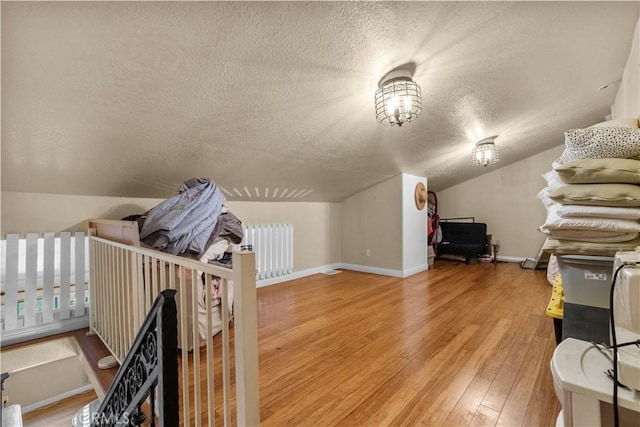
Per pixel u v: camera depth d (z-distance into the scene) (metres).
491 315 2.66
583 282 1.27
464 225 5.41
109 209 2.59
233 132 2.14
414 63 1.85
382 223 4.34
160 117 1.79
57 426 2.45
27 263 2.19
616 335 0.74
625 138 1.11
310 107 2.07
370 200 4.48
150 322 0.90
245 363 0.94
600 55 2.12
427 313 2.73
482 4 1.46
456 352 1.99
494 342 2.12
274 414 1.43
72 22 1.14
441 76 2.07
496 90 2.41
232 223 2.55
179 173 2.52
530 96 2.64
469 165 4.70
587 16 1.67
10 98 1.38
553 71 2.27
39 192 2.26
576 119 3.48
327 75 1.78
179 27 1.27
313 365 1.85
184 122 1.89
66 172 2.07
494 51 1.88
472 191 5.66
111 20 1.17
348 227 4.76
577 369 0.71
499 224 5.38
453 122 2.88
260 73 1.64
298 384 1.66
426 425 1.34
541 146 4.61
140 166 2.26
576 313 1.29
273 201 3.87
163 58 1.40
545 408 1.43
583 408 0.66
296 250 4.18
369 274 4.38
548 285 3.65
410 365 1.83
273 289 3.58
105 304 2.07
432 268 4.76
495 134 3.49
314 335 2.29
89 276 2.33
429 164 4.08
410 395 1.55
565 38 1.86
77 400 2.74
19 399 2.56
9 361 2.08
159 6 1.16
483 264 5.05
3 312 2.18
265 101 1.88
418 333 2.30
